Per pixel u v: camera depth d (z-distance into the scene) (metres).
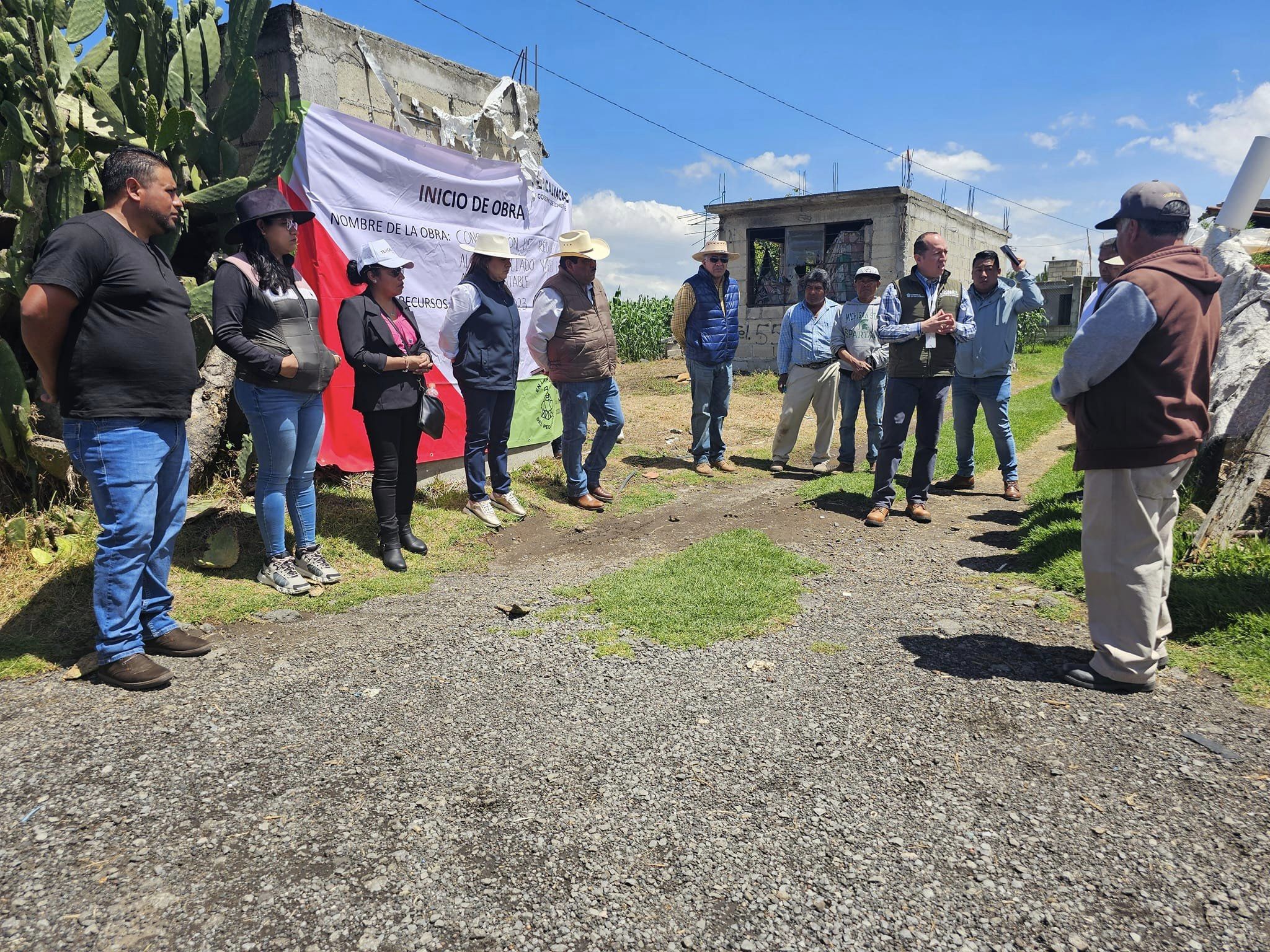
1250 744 2.70
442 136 6.81
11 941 1.83
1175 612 3.72
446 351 5.72
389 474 4.86
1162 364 2.89
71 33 5.15
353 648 3.62
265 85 5.86
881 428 8.26
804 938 1.88
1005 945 1.85
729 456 9.29
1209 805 2.38
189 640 3.51
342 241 5.62
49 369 3.04
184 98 5.32
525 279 7.55
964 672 3.32
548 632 3.83
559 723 2.91
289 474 4.31
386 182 5.95
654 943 1.86
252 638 3.72
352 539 5.19
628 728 2.88
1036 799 2.43
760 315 19.69
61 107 4.66
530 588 4.59
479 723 2.92
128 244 3.10
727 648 3.62
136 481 3.14
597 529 6.17
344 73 6.04
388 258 4.76
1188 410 2.94
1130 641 3.08
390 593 4.47
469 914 1.94
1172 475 2.95
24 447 4.41
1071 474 7.57
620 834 2.26
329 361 4.32
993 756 2.67
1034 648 3.57
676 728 2.88
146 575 3.43
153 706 3.01
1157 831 2.27
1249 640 3.44
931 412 6.09
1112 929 1.90
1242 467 4.47
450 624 3.94
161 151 5.01
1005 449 7.00
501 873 2.09
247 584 4.36
